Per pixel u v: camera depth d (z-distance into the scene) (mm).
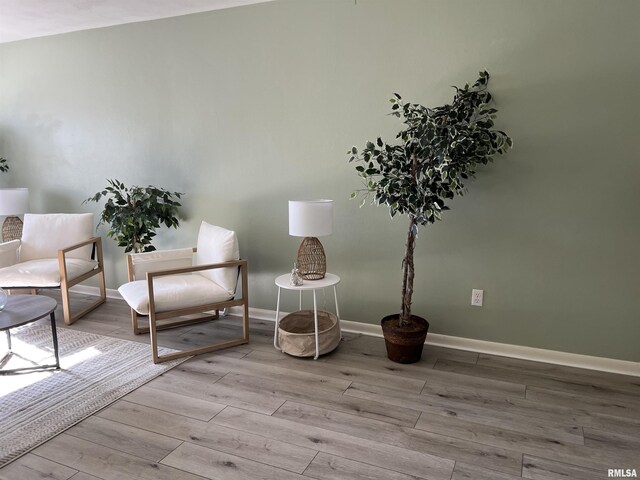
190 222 3852
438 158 2395
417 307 3139
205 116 3619
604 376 2656
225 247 3100
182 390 2518
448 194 2572
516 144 2727
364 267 3248
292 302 3543
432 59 2848
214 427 2166
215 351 3033
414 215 2607
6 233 4391
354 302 3328
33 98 4309
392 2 2893
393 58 2945
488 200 2844
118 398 2428
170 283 3129
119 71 3883
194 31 3533
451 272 3010
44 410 2309
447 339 3086
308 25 3148
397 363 2836
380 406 2344
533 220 2760
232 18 3383
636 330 2635
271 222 3520
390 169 2598
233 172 3592
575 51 2531
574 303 2744
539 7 2568
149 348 3080
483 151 2494
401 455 1958
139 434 2115
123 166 4027
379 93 3020
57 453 1983
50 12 3477
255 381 2619
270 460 1928
